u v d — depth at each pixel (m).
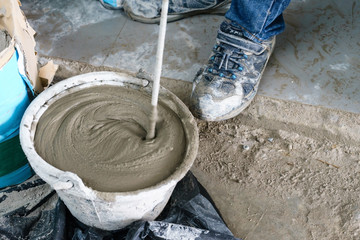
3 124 1.38
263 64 1.91
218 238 1.33
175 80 1.96
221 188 1.71
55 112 1.34
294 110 1.90
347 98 1.94
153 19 2.23
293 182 1.74
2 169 1.51
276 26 1.89
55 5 2.33
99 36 2.16
